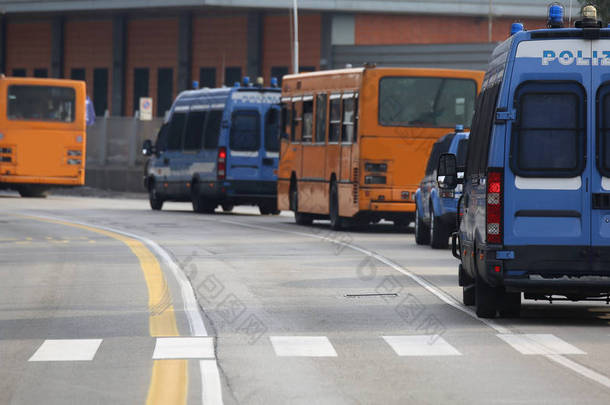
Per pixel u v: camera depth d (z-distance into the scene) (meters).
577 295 34.97
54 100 120.75
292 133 86.75
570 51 33.53
